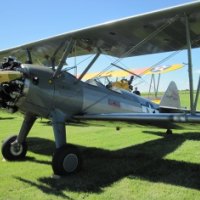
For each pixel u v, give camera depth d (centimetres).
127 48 637
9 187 462
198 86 492
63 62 574
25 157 650
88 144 795
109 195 428
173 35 557
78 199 414
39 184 476
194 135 909
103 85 656
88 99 610
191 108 486
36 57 744
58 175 512
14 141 629
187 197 421
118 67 555
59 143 534
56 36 594
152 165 577
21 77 518
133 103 728
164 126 576
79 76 599
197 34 543
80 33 564
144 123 562
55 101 562
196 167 561
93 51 671
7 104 529
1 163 607
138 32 546
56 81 563
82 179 496
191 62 483
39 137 907
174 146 752
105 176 511
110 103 655
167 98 896
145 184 472
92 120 584
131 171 539
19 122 1277
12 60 539
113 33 557
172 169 550
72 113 595
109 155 666
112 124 617
